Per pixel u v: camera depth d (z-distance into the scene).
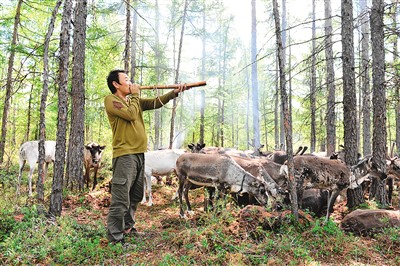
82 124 10.34
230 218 5.67
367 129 14.17
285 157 10.05
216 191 7.29
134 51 15.66
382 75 8.02
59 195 6.18
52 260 4.51
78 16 10.16
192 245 4.82
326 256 5.01
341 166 6.85
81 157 10.22
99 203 8.55
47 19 15.23
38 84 13.83
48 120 16.52
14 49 11.10
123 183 4.96
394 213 6.01
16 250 4.66
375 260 4.93
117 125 5.00
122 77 5.13
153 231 6.05
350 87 8.05
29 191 9.72
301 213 6.12
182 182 7.80
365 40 13.89
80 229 5.81
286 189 7.44
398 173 9.83
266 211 5.95
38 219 5.66
